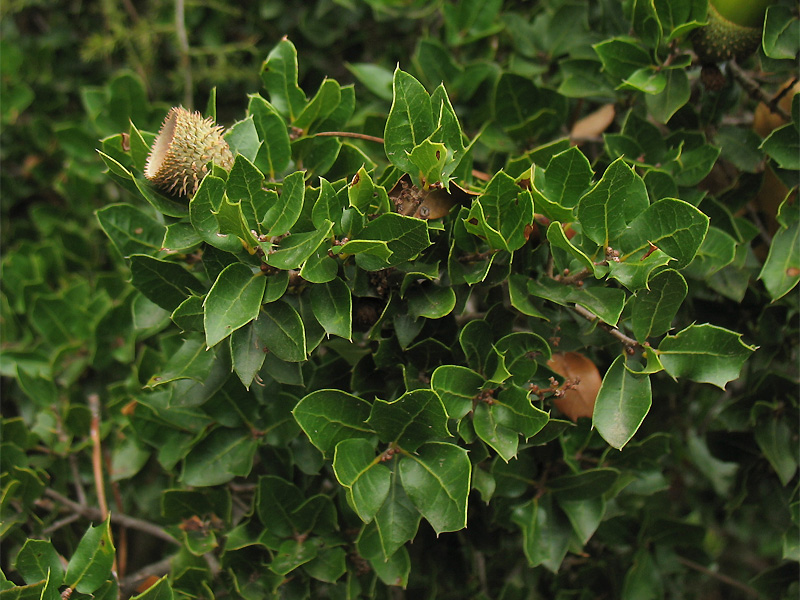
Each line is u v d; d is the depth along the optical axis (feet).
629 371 1.24
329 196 1.21
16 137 2.08
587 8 1.63
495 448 1.23
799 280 1.37
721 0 1.37
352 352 1.34
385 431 1.24
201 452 1.38
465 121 1.62
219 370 1.29
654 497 1.65
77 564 1.29
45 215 1.95
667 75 1.40
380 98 1.64
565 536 1.37
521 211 1.22
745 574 2.21
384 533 1.24
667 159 1.43
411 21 1.84
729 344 1.23
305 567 1.35
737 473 1.54
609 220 1.23
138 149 1.28
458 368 1.24
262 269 1.22
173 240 1.24
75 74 2.21
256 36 2.04
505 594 1.55
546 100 1.52
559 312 1.31
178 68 2.10
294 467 1.40
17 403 1.73
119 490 1.65
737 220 1.45
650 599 1.54
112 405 1.56
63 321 1.69
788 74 1.45
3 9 2.17
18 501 1.47
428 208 1.25
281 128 1.32
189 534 1.41
